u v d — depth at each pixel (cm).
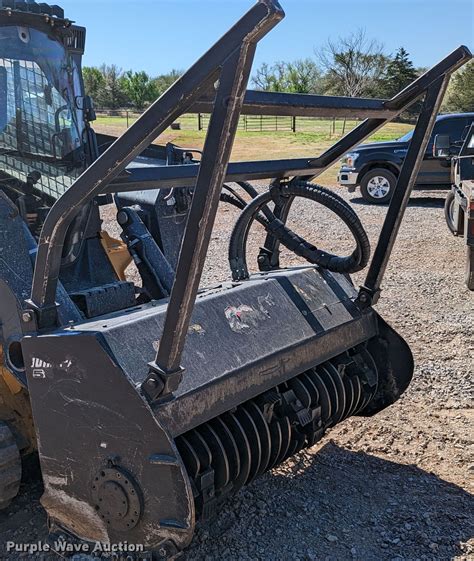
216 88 245
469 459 425
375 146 1451
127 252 454
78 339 286
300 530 353
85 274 429
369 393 411
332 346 377
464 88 4822
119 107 5928
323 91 5547
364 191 1469
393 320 690
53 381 297
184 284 262
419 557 331
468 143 1073
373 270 399
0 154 383
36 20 395
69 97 420
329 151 392
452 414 488
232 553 334
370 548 338
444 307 736
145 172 323
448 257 977
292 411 353
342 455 432
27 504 382
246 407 333
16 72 389
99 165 277
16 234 337
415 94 357
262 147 2847
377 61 5319
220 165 248
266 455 332
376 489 392
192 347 309
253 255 1021
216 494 310
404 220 1272
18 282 329
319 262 388
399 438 454
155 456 272
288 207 430
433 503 377
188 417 290
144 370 288
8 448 336
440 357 591
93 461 292
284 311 364
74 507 304
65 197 287
